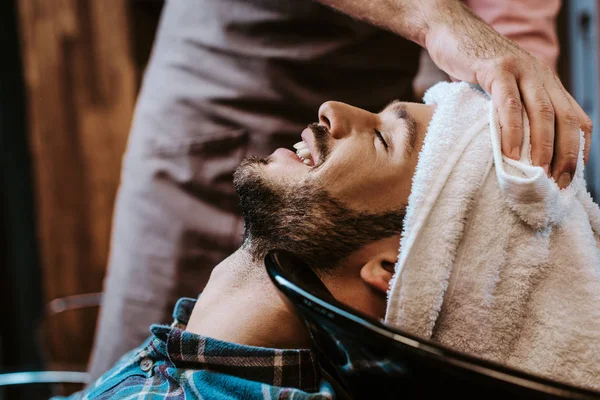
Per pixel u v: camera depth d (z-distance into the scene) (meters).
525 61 0.83
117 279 1.40
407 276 0.74
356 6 1.00
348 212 0.79
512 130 0.77
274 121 1.31
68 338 2.11
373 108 1.34
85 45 2.19
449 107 0.80
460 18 0.91
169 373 0.79
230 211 1.34
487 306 0.74
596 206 0.80
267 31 1.27
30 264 2.28
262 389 0.74
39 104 2.21
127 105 2.22
